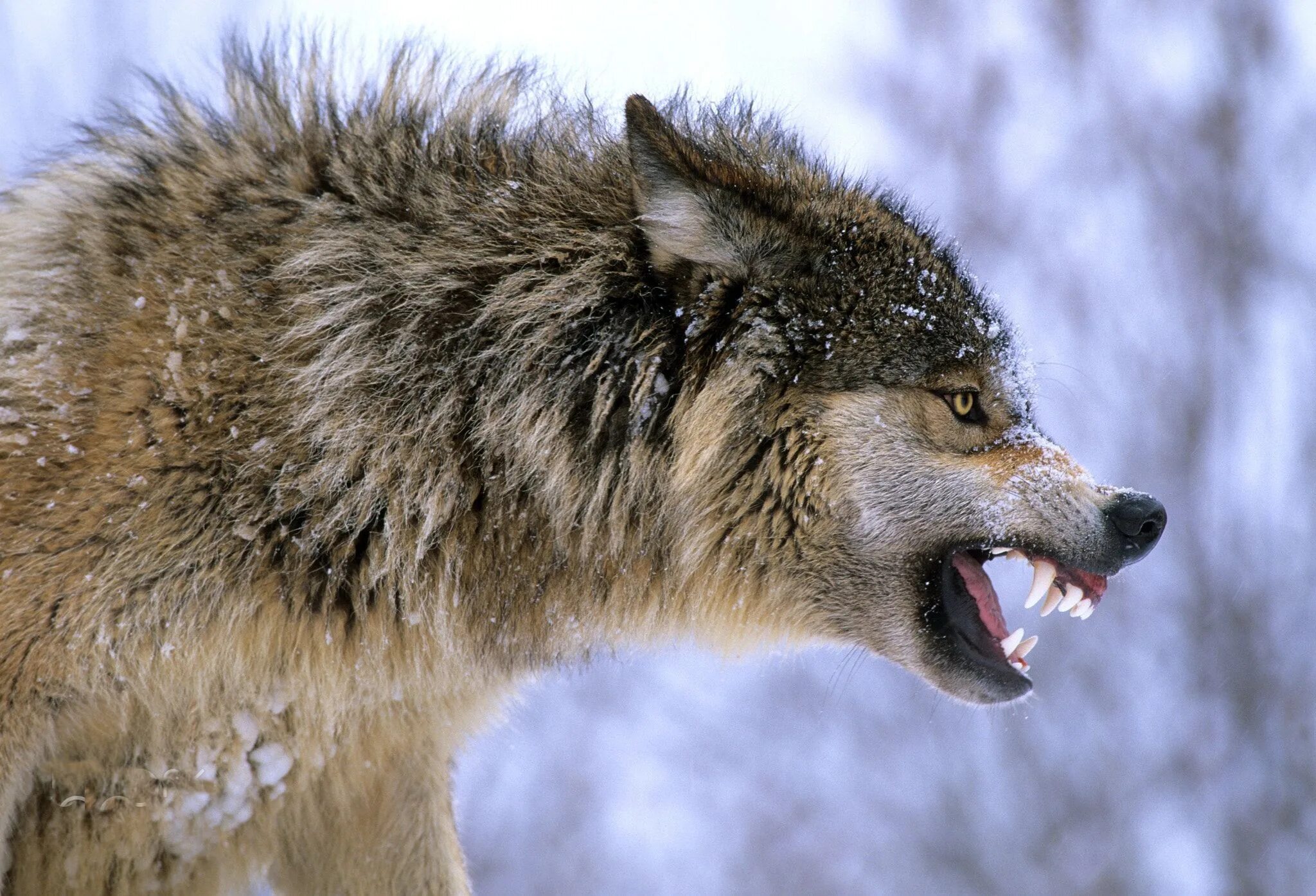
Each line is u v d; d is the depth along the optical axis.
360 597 8.69
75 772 8.54
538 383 8.97
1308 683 20.61
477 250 9.02
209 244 8.65
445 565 8.88
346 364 8.64
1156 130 30.47
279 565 8.48
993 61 32.28
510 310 8.95
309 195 9.02
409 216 9.07
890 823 20.88
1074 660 21.50
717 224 9.04
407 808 10.04
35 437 8.02
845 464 9.33
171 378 8.24
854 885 20.27
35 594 7.95
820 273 9.30
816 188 9.87
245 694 8.66
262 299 8.59
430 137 9.41
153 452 8.16
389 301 8.89
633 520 9.29
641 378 9.05
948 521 9.50
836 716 22.50
